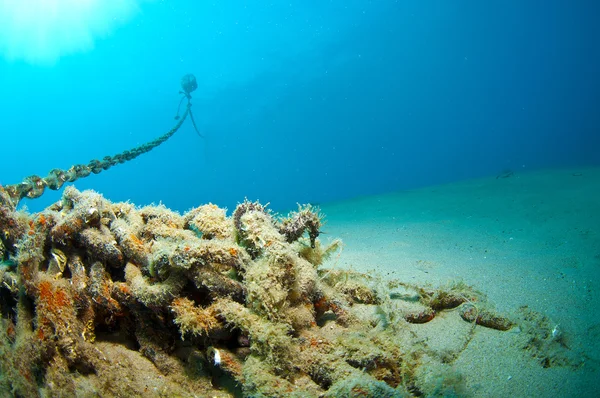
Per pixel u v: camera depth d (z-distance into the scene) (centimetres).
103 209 319
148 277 276
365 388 206
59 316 244
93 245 283
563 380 237
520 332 289
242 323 240
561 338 276
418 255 512
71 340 237
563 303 331
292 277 266
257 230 294
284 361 229
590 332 283
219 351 245
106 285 271
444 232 653
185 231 335
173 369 245
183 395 230
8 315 285
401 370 233
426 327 309
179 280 262
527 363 257
